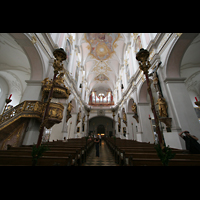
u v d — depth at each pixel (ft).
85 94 71.46
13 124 16.17
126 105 48.08
